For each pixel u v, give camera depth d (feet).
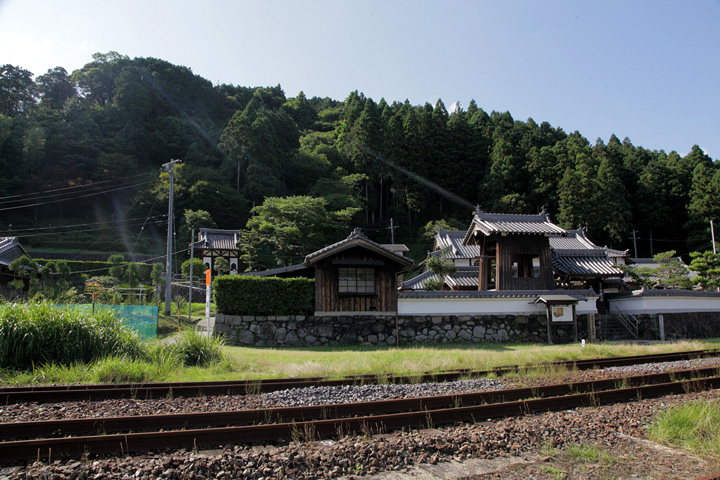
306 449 15.60
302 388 25.57
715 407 20.07
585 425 19.16
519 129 239.09
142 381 27.84
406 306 56.34
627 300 68.39
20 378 26.71
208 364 34.47
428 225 180.24
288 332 53.26
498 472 14.61
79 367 29.14
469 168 222.89
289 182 209.26
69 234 172.76
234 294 53.52
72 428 17.20
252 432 16.69
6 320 30.53
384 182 219.20
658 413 20.66
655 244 191.21
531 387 24.50
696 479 13.04
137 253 165.78
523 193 199.52
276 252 130.00
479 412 20.30
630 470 14.83
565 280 76.28
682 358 40.45
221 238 150.92
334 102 370.53
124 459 14.65
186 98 271.69
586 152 203.10
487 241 70.85
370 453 15.44
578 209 170.40
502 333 58.44
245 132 197.67
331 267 54.39
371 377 29.07
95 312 36.01
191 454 14.98
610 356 41.45
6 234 162.61
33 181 183.21
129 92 237.04
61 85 252.62
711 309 68.64
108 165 196.24
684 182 192.13
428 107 255.91
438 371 31.60
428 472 14.62
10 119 194.80
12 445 14.32
